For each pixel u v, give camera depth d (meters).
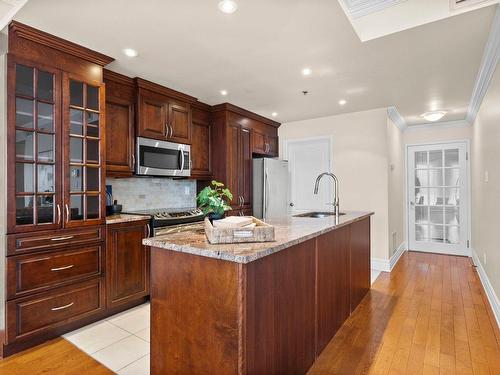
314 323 2.01
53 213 2.26
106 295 2.60
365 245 3.27
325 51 2.48
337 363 1.99
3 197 2.03
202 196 1.98
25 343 2.14
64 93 2.32
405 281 3.69
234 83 3.23
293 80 3.15
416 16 2.09
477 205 4.20
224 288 1.36
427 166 5.35
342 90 3.46
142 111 3.14
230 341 1.34
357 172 4.43
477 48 2.43
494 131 2.81
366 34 2.28
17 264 2.07
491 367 1.94
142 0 1.79
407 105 4.09
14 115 2.05
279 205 4.66
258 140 4.69
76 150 2.42
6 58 2.01
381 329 2.45
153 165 3.24
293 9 1.88
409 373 1.88
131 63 2.71
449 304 2.96
